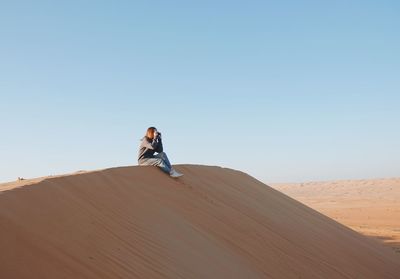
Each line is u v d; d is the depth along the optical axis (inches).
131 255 237.3
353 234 620.7
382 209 1759.4
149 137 444.1
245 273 301.1
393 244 873.5
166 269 242.4
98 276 197.8
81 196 279.1
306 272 373.1
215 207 420.2
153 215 315.6
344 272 427.5
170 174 438.3
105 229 251.8
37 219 218.1
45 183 264.4
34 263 181.8
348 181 4220.0
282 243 417.7
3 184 299.9
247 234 394.3
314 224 563.8
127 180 361.1
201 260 281.1
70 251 207.2
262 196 571.8
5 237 188.1
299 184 4537.4
